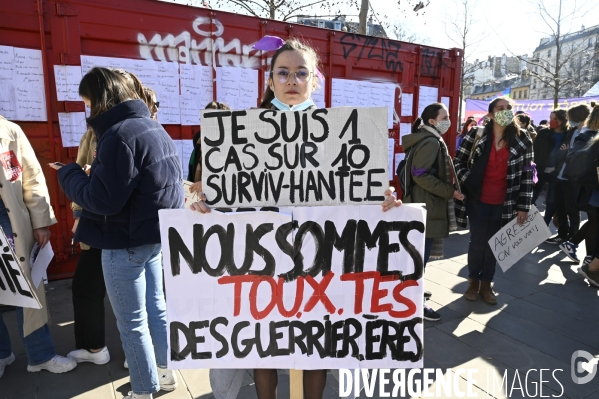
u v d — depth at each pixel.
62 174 1.98
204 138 1.49
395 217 1.51
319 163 1.49
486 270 3.61
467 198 3.72
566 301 3.70
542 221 3.40
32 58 3.32
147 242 1.97
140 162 1.88
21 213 2.22
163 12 3.73
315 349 1.55
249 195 1.51
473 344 2.94
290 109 1.66
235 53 4.14
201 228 1.52
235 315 1.55
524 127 6.06
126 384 2.43
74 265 3.91
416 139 3.27
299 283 1.54
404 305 1.55
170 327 1.54
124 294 2.00
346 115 1.46
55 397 2.31
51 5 3.31
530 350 2.86
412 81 5.60
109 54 3.58
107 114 1.90
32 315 2.35
